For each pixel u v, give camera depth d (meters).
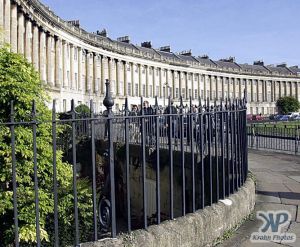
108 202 5.75
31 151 7.47
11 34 40.53
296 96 125.69
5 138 7.30
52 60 56.84
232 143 7.87
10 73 7.73
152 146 12.32
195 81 100.75
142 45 96.75
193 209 6.44
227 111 7.62
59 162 8.54
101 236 5.64
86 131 14.79
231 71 109.44
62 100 58.81
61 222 8.42
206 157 8.79
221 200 7.04
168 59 92.88
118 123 14.64
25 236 7.25
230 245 6.23
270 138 22.89
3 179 7.31
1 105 7.52
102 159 13.50
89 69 70.25
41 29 52.38
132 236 5.18
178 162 10.39
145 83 87.25
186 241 5.79
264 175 12.01
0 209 7.17
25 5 44.41
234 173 7.84
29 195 7.51
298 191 9.72
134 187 13.45
